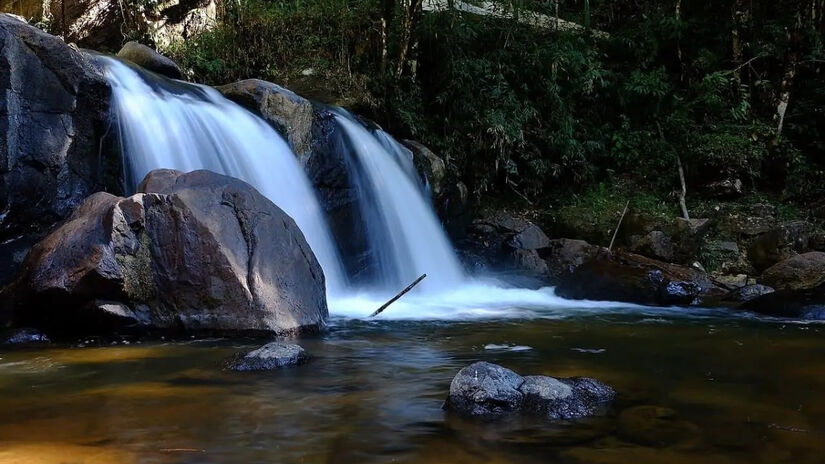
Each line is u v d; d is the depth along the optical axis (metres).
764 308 9.55
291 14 15.51
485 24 16.55
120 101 8.87
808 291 9.73
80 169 8.30
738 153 16.14
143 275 6.86
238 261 6.97
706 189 16.31
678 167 16.47
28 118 7.78
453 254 13.19
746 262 14.31
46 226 8.01
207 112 9.91
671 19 17.48
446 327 7.90
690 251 13.94
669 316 9.20
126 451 3.55
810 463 3.48
